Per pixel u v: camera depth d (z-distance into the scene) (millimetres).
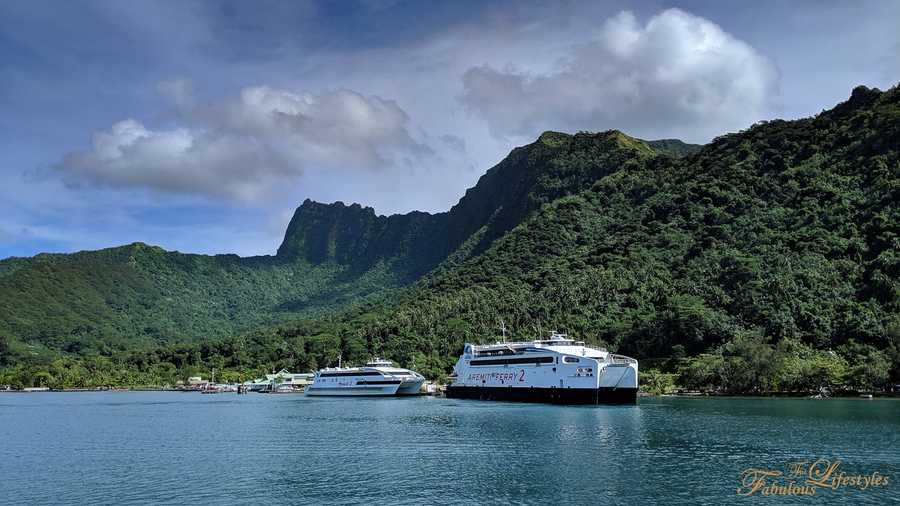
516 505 59594
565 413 128250
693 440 91812
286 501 62188
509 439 95188
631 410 133500
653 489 64375
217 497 64125
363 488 66312
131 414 159250
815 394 174625
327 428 115250
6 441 105625
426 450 87062
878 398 165625
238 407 177000
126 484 70375
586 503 59906
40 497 65500
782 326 199625
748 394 182500
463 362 170750
